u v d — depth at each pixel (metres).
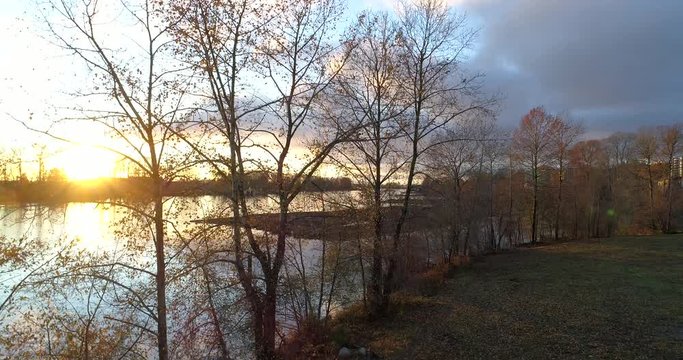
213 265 17.80
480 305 29.27
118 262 15.13
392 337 23.17
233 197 16.31
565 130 72.38
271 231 18.05
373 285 26.06
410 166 26.58
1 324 16.05
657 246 56.81
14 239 16.61
